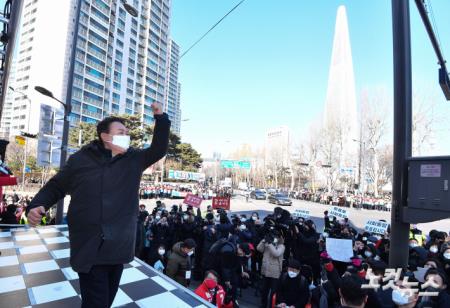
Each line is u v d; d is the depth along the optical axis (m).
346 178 46.34
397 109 3.91
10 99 67.88
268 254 6.39
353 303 2.70
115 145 1.94
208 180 71.44
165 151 2.08
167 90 107.25
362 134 37.81
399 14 3.99
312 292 4.71
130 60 79.25
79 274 1.80
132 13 8.44
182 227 8.45
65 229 6.69
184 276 5.40
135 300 3.13
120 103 76.12
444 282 3.60
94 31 67.38
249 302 6.82
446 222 23.56
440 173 3.40
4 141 5.04
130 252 1.88
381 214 28.09
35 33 64.31
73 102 62.78
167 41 95.88
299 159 53.56
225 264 5.52
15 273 3.80
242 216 10.60
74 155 1.96
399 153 3.85
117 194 1.90
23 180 32.16
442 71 6.44
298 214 12.91
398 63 3.94
